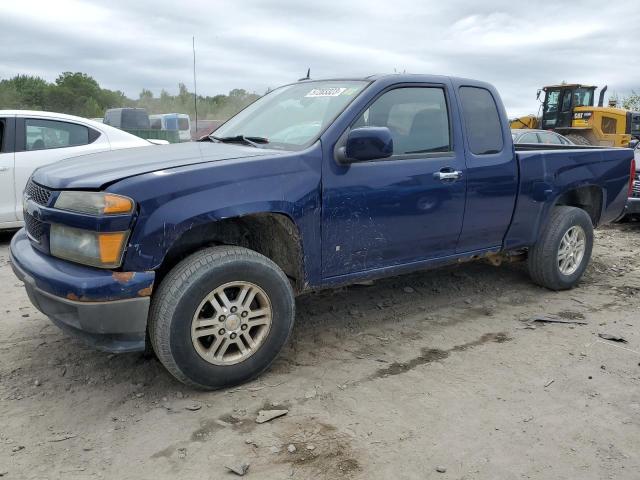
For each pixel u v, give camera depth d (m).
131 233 2.92
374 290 5.21
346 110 3.73
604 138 18.89
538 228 5.01
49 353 3.79
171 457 2.70
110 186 2.93
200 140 4.48
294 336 4.17
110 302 2.90
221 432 2.90
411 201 3.96
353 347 3.99
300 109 4.06
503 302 5.02
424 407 3.17
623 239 8.11
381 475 2.58
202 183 3.09
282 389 3.36
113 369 3.57
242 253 3.26
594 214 5.77
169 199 2.98
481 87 4.56
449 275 5.72
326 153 3.57
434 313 4.70
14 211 6.96
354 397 3.27
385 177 3.80
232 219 3.51
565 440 2.88
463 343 4.09
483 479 2.57
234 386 3.38
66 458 2.69
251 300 3.33
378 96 3.89
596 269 6.23
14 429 2.92
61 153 7.17
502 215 4.63
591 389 3.42
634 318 4.66
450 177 4.15
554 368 3.70
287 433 2.89
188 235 3.41
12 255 3.45
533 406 3.21
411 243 4.08
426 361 3.78
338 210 3.62
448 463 2.67
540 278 5.25
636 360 3.84
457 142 4.27
